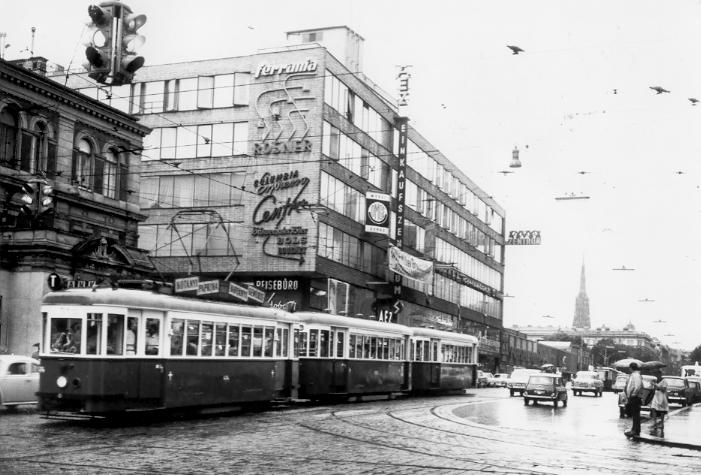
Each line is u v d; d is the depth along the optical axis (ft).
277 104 171.01
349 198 182.70
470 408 111.14
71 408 65.57
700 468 51.78
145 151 180.65
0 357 76.13
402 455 52.49
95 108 125.18
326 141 170.40
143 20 37.47
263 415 82.74
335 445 56.80
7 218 110.93
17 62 135.95
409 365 135.64
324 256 169.99
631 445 66.59
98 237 113.29
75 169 122.83
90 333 66.08
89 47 36.45
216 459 47.44
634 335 654.53
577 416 105.70
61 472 41.04
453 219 258.57
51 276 68.69
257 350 86.79
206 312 77.61
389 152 205.26
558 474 46.24
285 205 167.53
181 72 179.73
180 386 73.36
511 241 328.90
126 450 50.31
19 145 112.16
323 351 107.34
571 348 428.15
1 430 60.29
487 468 47.60
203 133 176.55
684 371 244.63
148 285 71.87
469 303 274.57
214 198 174.19
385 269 203.10
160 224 176.65
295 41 201.26
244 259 169.78
